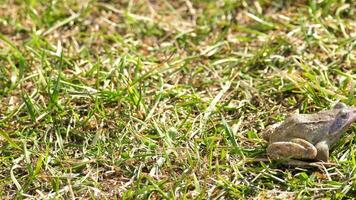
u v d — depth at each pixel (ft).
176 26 24.91
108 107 20.51
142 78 21.04
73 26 25.17
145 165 18.24
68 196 17.39
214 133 19.27
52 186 17.75
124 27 25.07
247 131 19.33
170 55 23.26
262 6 25.59
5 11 26.22
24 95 21.08
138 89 21.15
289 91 20.68
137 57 22.89
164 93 20.85
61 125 19.86
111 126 19.74
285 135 17.97
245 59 22.40
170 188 17.19
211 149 17.97
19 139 19.51
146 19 25.12
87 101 20.80
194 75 21.98
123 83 21.17
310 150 17.30
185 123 19.52
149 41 24.26
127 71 22.06
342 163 17.56
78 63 22.89
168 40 24.27
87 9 25.59
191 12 25.67
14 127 20.03
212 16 25.30
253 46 23.35
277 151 17.56
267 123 19.65
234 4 25.55
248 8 25.41
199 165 17.80
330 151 18.12
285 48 22.68
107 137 19.30
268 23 24.31
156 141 18.98
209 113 19.86
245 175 17.71
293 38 23.18
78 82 21.66
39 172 18.11
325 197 16.78
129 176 18.06
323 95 20.07
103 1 26.50
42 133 19.69
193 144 18.75
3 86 21.79
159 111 20.20
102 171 18.24
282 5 25.41
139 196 17.15
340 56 22.02
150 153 18.44
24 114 20.58
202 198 16.98
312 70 21.34
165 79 21.79
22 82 21.65
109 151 18.71
